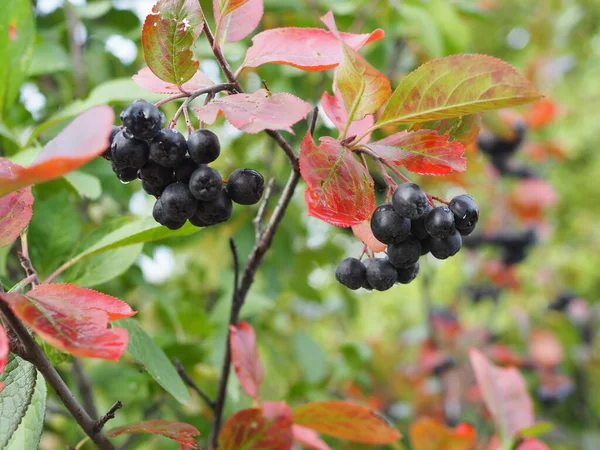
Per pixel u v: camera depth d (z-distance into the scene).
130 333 0.29
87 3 0.51
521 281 0.82
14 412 0.23
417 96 0.25
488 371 0.40
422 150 0.26
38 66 0.42
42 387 0.26
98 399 0.50
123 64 0.54
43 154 0.18
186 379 0.31
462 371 0.70
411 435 0.39
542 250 1.15
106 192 0.41
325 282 0.87
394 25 0.56
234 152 0.57
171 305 0.47
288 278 0.66
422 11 0.53
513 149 0.64
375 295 1.38
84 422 0.25
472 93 0.24
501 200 0.73
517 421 0.39
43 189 0.35
